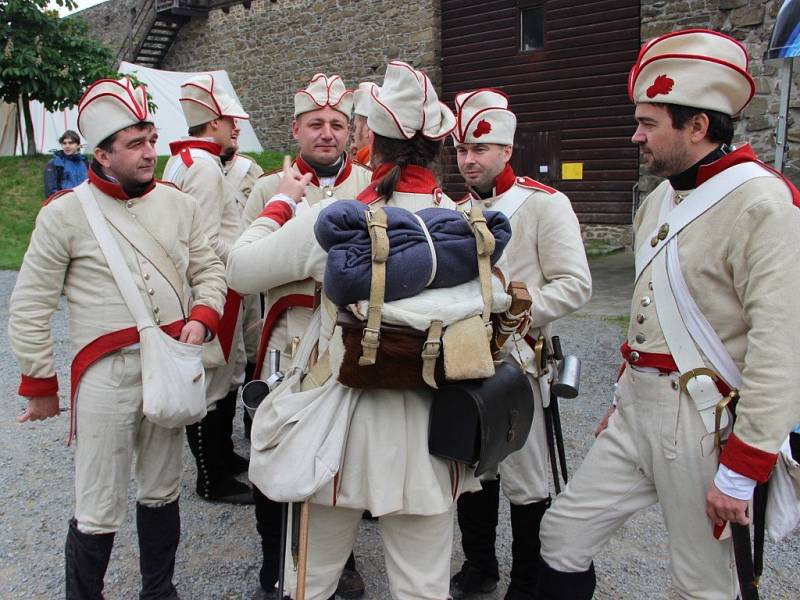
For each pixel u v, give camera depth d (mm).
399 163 2074
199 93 3893
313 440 1844
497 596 2951
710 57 1908
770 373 1776
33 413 2541
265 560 2877
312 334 2072
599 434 2314
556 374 2646
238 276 2029
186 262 2699
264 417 1964
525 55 12586
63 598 2980
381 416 1872
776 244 1803
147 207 2598
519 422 1959
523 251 2693
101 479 2492
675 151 1980
